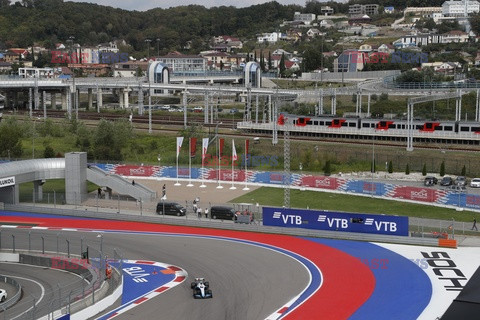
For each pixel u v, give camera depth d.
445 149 141.00
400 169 132.25
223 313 59.47
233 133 170.38
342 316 58.53
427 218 94.00
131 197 112.25
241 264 74.62
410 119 142.88
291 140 158.12
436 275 69.88
